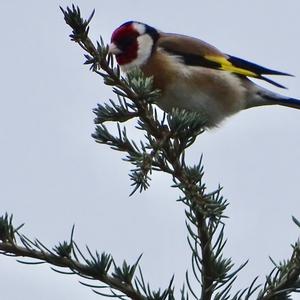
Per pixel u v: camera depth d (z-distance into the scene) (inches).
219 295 222.4
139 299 215.2
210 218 231.6
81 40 260.2
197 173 246.1
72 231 215.8
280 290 219.6
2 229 217.2
